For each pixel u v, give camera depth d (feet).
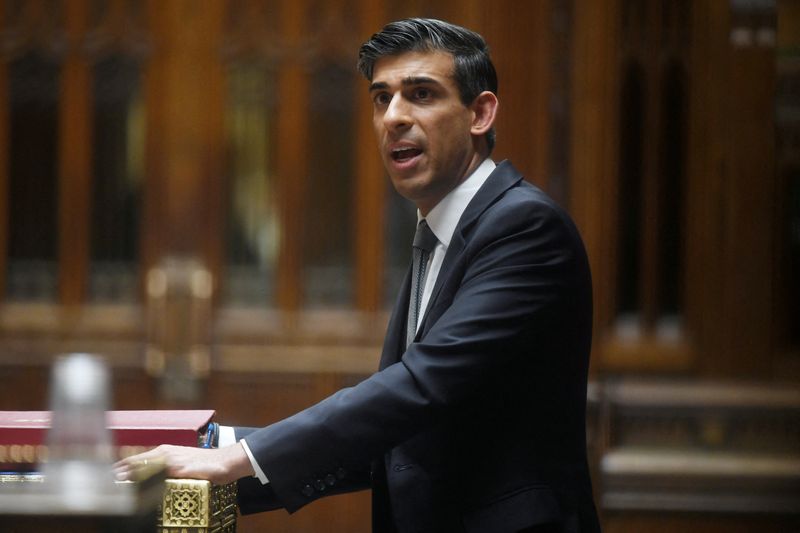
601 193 74.38
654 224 75.46
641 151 75.25
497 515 25.20
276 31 76.28
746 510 67.77
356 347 76.02
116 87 76.95
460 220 26.81
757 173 74.43
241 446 24.13
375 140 76.18
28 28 76.54
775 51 73.77
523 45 74.84
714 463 69.00
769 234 74.54
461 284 26.07
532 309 25.29
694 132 74.90
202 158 76.33
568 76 74.54
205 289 75.82
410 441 25.88
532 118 74.84
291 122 76.28
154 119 76.74
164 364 75.56
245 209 76.74
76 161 77.00
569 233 26.27
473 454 25.81
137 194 77.20
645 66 74.74
